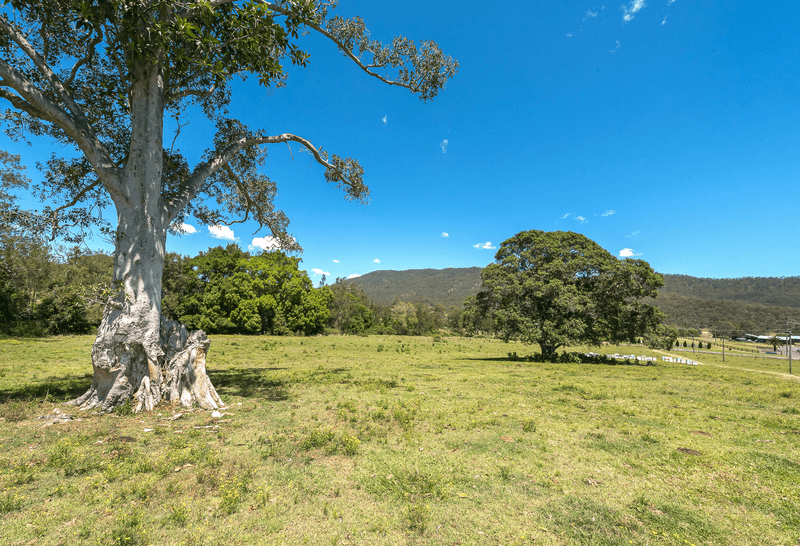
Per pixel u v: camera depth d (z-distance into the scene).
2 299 35.03
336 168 13.52
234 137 12.20
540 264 27.53
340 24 11.01
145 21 7.26
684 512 3.99
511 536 3.48
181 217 12.89
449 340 59.50
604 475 5.04
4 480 4.30
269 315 48.25
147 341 8.33
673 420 8.38
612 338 27.91
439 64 11.98
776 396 12.42
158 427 6.68
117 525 3.46
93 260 34.44
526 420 7.89
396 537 3.43
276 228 15.14
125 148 11.38
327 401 9.61
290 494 4.25
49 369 15.19
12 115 9.63
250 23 8.04
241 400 9.54
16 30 8.02
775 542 3.41
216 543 3.24
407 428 7.11
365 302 90.38
